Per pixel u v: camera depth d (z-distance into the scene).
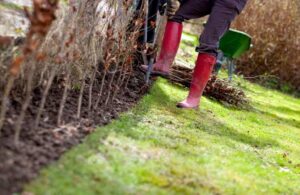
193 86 4.20
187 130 3.51
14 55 2.72
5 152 2.17
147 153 2.72
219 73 8.00
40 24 2.18
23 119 2.59
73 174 2.19
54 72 2.70
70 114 2.92
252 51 10.41
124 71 3.86
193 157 2.92
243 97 5.73
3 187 1.92
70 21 2.91
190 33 11.55
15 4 3.32
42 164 2.17
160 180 2.44
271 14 10.45
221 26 3.99
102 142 2.63
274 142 4.22
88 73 3.54
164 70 4.26
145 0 4.07
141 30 4.26
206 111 4.43
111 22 3.76
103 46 3.57
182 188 2.43
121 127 3.02
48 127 2.61
